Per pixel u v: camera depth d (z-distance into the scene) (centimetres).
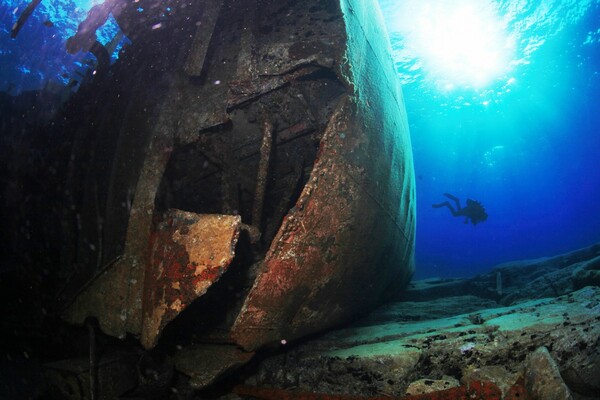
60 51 1445
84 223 350
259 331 280
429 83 1700
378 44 401
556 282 532
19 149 471
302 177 359
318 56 294
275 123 323
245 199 369
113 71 414
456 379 270
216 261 241
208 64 334
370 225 329
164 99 329
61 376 286
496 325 304
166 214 284
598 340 250
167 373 304
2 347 475
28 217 446
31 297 434
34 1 322
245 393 300
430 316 514
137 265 284
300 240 276
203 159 347
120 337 279
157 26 383
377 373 282
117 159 333
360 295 377
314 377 306
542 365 225
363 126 311
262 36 328
